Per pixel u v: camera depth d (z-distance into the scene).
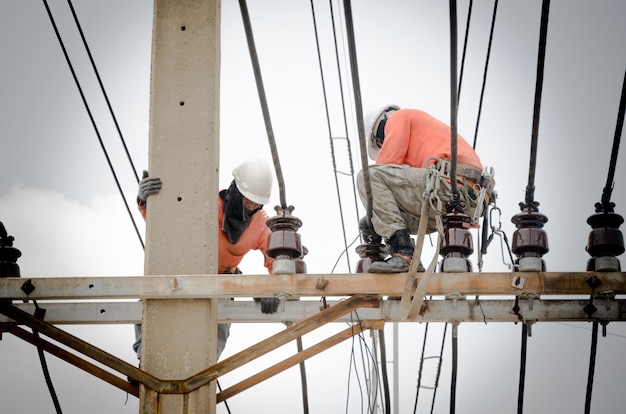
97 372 10.41
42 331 10.54
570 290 10.15
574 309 10.57
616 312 10.51
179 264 10.47
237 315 11.23
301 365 11.36
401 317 10.40
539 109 9.90
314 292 10.20
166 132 10.77
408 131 11.30
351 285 10.21
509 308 10.64
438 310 10.64
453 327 10.73
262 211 13.20
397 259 10.26
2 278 10.39
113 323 11.41
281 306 11.20
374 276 10.23
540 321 10.63
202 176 10.66
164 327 10.33
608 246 10.34
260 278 10.20
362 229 11.55
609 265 10.19
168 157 10.72
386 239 10.96
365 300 10.23
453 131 10.00
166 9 11.09
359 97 9.59
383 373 11.20
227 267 13.16
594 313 10.52
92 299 10.41
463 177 10.93
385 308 10.82
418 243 10.14
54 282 10.34
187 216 10.57
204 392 10.09
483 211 11.23
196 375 10.09
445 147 11.12
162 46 10.99
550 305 10.60
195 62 10.95
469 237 10.50
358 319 10.80
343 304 10.23
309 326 10.20
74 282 10.30
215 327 10.51
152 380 10.09
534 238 10.41
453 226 10.55
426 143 11.23
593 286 10.13
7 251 11.23
